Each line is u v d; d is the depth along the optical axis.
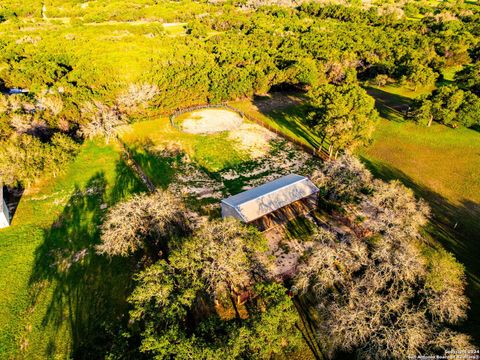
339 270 31.66
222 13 157.25
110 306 34.09
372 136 66.75
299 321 32.06
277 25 134.50
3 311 33.56
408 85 90.50
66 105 64.19
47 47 101.12
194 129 69.94
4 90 81.94
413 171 55.97
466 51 98.94
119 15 144.38
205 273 29.45
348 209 43.16
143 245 37.38
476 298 33.97
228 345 23.95
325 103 56.53
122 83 76.31
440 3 172.62
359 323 25.25
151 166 57.59
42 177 52.69
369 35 115.69
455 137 66.06
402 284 28.20
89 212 46.97
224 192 50.94
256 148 62.97
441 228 43.44
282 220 43.69
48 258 39.69
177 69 84.12
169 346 23.89
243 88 80.81
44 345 30.69
